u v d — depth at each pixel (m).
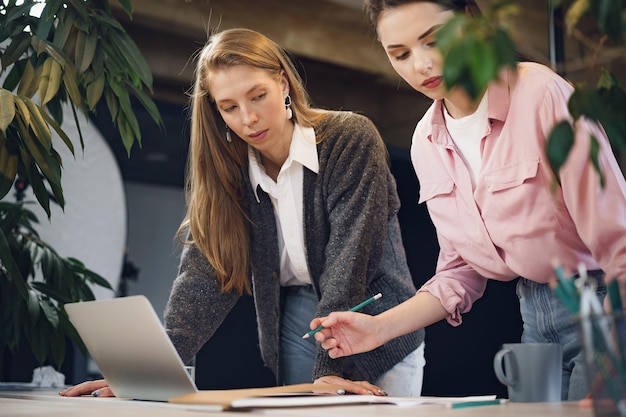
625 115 0.80
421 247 6.27
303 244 1.99
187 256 2.04
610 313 0.82
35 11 2.47
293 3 5.42
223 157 2.02
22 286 2.35
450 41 0.77
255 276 2.07
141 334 1.35
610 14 0.78
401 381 1.99
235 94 1.87
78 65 2.38
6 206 2.68
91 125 3.77
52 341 2.68
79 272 2.88
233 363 5.66
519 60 1.61
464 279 1.69
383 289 2.03
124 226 3.84
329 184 1.96
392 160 6.11
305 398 1.23
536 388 1.26
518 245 1.57
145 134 5.53
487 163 1.60
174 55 5.23
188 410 1.16
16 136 2.26
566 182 1.43
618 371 0.80
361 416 1.02
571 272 1.54
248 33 1.94
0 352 3.64
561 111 1.49
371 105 6.20
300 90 2.02
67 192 3.69
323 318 1.59
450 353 6.57
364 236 1.90
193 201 2.03
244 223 2.04
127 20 4.93
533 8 4.09
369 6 1.61
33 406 1.31
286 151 2.00
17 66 2.46
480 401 1.21
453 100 1.61
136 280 5.91
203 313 1.99
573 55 3.86
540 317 1.60
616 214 1.37
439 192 1.70
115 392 1.54
